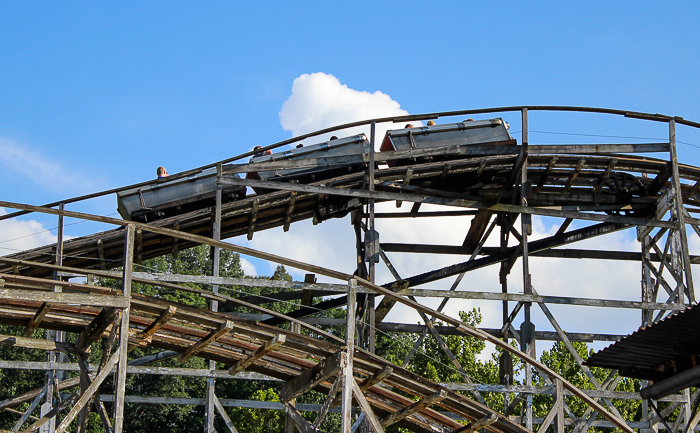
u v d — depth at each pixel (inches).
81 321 549.0
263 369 602.9
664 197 860.0
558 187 909.2
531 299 799.7
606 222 875.4
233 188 836.0
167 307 513.7
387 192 833.5
